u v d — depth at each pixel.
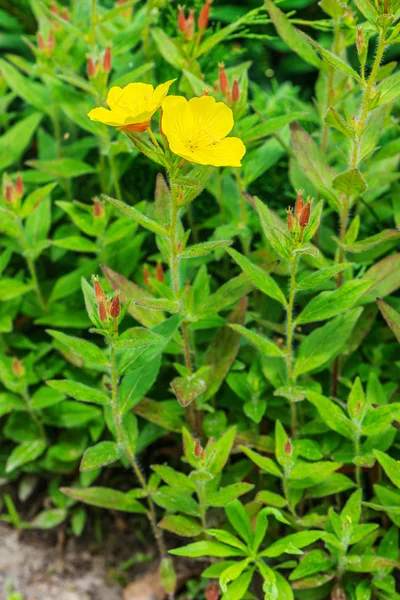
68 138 0.94
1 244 0.86
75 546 0.85
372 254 0.80
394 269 0.76
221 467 0.72
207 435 0.78
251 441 0.76
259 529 0.72
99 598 0.82
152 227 0.68
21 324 0.89
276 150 0.81
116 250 0.85
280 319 0.85
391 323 0.71
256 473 0.81
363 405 0.71
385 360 0.81
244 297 0.76
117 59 0.90
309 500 0.78
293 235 0.67
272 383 0.75
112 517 0.86
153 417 0.77
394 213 0.81
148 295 0.76
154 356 0.70
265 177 0.88
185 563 0.82
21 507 0.87
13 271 0.92
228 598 0.70
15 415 0.85
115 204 0.67
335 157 0.83
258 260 0.81
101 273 0.85
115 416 0.72
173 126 0.64
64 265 0.93
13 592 0.82
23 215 0.81
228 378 0.78
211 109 0.65
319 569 0.72
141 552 0.84
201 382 0.73
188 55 0.81
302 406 0.78
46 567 0.84
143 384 0.73
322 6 0.76
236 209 0.84
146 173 0.91
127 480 0.87
